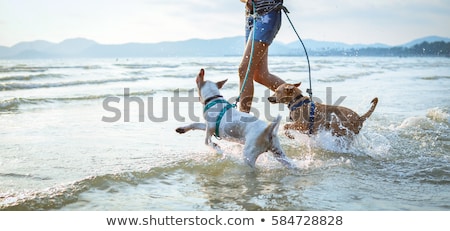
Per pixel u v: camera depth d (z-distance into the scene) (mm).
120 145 5305
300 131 5496
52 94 9625
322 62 34938
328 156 5008
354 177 4223
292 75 16109
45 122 6586
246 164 4363
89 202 3408
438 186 3980
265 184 3988
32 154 4746
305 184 4000
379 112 8141
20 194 3428
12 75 13469
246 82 5797
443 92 11664
